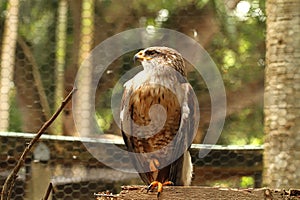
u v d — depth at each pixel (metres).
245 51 17.61
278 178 11.71
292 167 11.63
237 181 13.09
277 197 7.33
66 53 18.02
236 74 17.47
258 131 16.86
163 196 7.47
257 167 12.91
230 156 12.94
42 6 18.70
